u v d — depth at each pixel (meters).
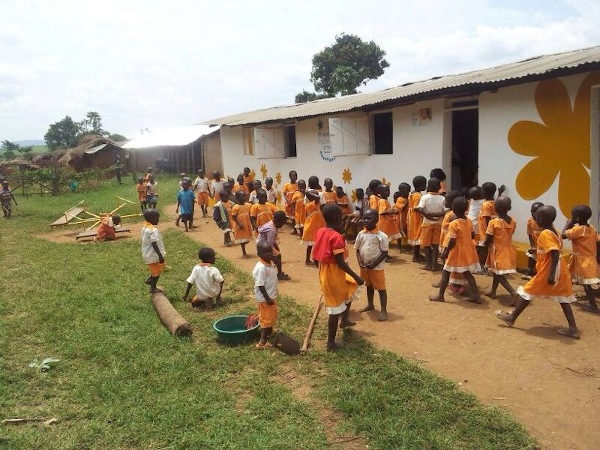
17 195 26.16
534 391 4.24
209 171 29.23
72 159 36.16
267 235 7.90
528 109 7.59
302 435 3.72
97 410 4.17
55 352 5.46
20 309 6.95
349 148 10.84
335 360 4.93
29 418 4.10
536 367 4.64
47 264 9.84
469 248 6.42
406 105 9.79
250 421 3.92
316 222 9.09
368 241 5.99
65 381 4.75
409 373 4.54
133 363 5.04
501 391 4.27
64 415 4.12
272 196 13.13
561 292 5.23
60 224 14.88
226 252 10.55
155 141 30.64
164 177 32.62
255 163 16.20
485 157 8.33
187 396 4.36
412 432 3.67
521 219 7.93
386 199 9.13
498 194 8.16
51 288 7.98
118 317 6.48
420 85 10.20
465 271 6.41
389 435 3.64
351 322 5.82
